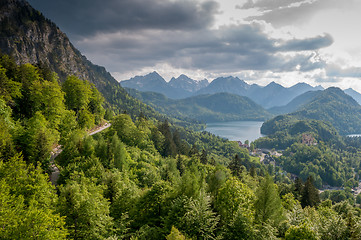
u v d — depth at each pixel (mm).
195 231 23547
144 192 33625
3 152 37062
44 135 45688
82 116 75188
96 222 23906
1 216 18812
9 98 54531
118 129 83000
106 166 50156
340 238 26609
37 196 27516
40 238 18094
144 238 25453
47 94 62938
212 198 33156
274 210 31344
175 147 111562
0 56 68312
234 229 23688
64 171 43500
